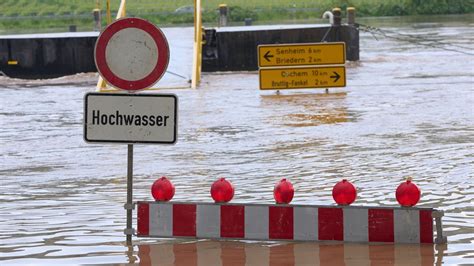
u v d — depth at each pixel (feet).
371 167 93.56
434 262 58.34
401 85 175.11
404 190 63.10
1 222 72.13
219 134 119.14
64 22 418.72
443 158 98.02
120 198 81.05
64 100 167.94
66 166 99.09
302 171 92.17
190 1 442.91
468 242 63.31
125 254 61.77
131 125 64.03
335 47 166.50
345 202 64.03
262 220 64.34
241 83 190.90
